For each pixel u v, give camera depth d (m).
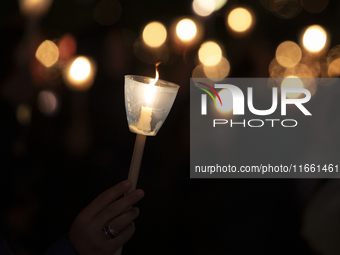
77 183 2.68
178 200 2.58
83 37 2.80
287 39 3.35
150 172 2.77
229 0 3.69
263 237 2.00
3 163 1.87
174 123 2.81
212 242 2.18
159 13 4.18
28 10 2.04
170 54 3.56
